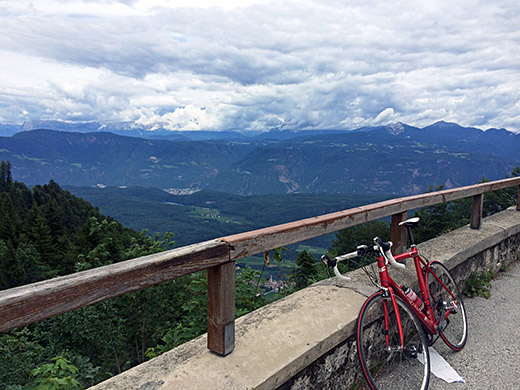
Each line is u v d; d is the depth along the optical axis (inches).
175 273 64.1
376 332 108.3
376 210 122.3
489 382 107.2
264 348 82.8
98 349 255.0
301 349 82.7
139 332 278.7
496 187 216.1
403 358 112.7
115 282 55.6
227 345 79.5
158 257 62.0
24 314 46.1
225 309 77.9
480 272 188.9
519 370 113.3
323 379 91.0
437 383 106.0
